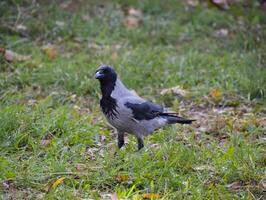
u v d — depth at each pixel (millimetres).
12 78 13883
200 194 8836
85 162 10094
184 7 18844
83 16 17531
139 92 13789
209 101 13297
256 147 10773
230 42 16797
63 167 9617
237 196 8945
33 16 17125
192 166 9805
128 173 9469
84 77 14016
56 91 13531
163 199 8672
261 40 16812
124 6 18578
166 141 11023
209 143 11156
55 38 16422
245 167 9633
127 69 14477
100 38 16484
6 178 9297
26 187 9195
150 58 15352
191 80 14227
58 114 11578
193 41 16844
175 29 17312
